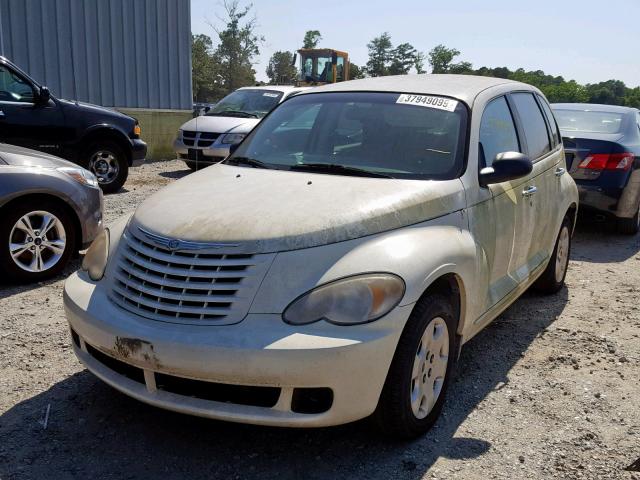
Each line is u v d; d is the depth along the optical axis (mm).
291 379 2764
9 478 2902
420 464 3094
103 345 3084
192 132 12234
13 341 4367
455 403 3730
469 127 3994
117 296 3178
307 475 2992
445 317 3355
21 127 9188
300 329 2805
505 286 4270
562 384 4012
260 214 3121
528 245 4703
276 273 2904
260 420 2840
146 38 15523
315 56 23656
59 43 14352
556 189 5230
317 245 2988
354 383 2834
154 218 3293
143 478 2945
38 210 5488
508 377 4105
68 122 9617
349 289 2887
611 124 8461
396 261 3033
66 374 3928
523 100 5031
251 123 12352
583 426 3496
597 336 4840
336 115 4273
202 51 71500
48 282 5637
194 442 3252
